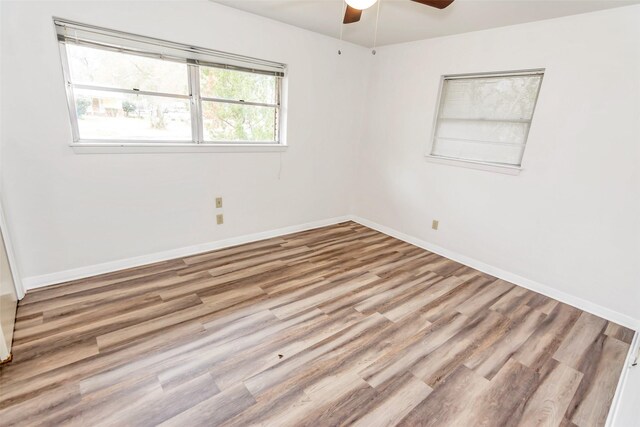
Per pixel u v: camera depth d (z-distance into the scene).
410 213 3.84
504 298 2.71
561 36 2.50
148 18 2.47
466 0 2.30
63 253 2.50
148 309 2.26
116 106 2.56
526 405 1.63
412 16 2.72
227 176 3.24
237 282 2.71
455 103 3.32
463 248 3.37
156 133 2.80
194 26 2.69
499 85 2.97
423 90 3.51
